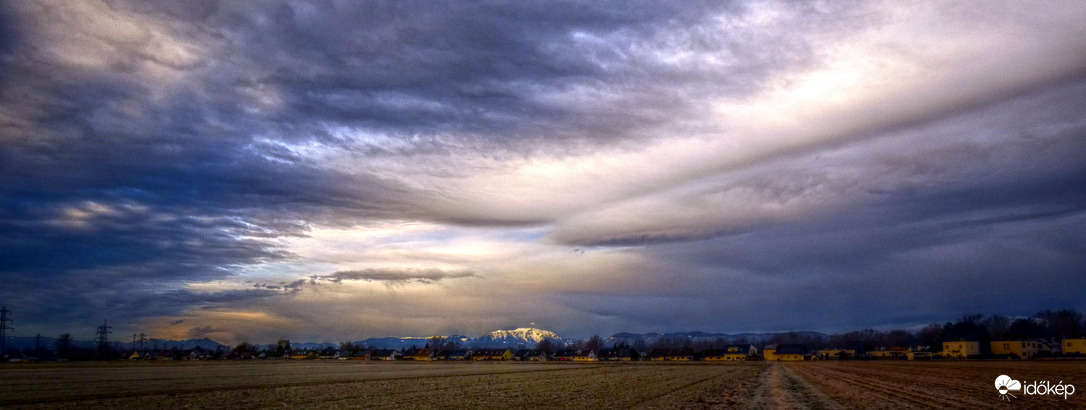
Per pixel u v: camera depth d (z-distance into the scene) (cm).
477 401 4878
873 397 4988
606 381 7556
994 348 18362
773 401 4734
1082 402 4412
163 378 8162
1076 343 16675
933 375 8262
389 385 6894
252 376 8906
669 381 7512
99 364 14775
